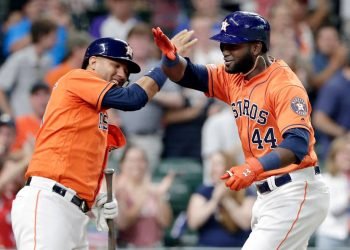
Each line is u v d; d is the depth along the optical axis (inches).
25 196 887.7
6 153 1342.3
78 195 891.4
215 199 1398.9
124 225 1401.3
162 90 1631.4
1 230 1294.3
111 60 904.3
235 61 878.4
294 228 876.6
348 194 1417.3
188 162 1659.7
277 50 1651.1
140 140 1604.3
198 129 1674.5
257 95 877.2
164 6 1894.7
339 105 1633.9
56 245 874.8
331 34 1769.2
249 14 880.9
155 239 1421.0
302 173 882.8
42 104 1446.9
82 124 888.9
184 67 913.5
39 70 1596.9
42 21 1596.9
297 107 844.0
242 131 893.8
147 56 1579.7
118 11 1739.7
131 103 881.5
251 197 1408.7
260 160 815.7
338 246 1412.4
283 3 1827.0
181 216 1539.1
